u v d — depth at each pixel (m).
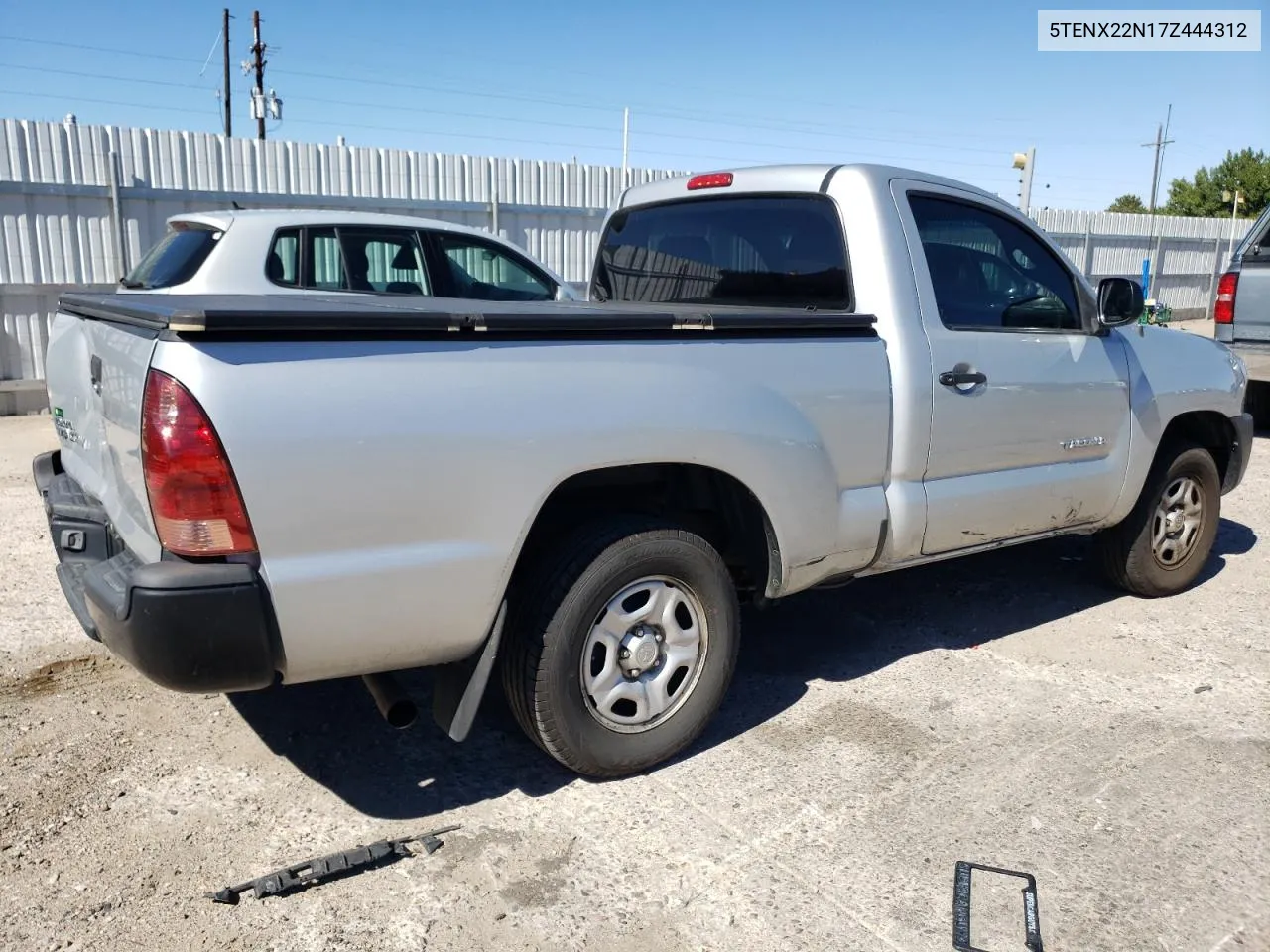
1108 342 4.59
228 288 6.54
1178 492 5.14
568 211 13.46
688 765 3.50
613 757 3.28
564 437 2.96
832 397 3.56
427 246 7.42
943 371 3.86
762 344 3.40
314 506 2.61
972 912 2.73
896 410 3.76
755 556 3.64
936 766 3.51
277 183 11.48
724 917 2.71
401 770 3.43
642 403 3.10
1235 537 6.41
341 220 7.07
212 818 3.12
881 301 3.77
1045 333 4.29
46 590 5.00
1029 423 4.22
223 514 2.52
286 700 3.90
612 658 3.26
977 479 4.09
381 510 2.70
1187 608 5.12
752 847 3.02
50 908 2.67
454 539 2.83
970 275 4.12
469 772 3.43
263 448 2.53
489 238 7.84
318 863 2.85
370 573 2.71
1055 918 2.71
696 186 4.51
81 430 3.35
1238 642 4.68
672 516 3.58
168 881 2.81
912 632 4.75
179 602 2.49
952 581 5.46
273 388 2.54
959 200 4.13
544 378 2.93
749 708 3.93
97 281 10.68
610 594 3.18
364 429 2.65
